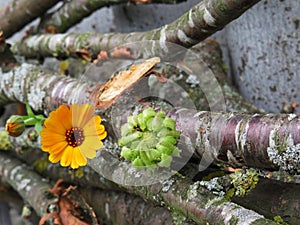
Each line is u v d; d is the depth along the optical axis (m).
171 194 0.51
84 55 0.65
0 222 0.87
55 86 0.60
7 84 0.65
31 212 0.72
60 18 0.70
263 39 0.60
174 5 0.65
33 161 0.70
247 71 0.63
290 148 0.46
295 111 0.60
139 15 0.69
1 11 0.70
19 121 0.56
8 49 0.65
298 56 0.58
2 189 0.78
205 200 0.49
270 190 0.50
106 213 0.61
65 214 0.60
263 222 0.45
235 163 0.50
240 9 0.51
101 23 0.72
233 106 0.62
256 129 0.47
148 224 0.56
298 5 0.56
